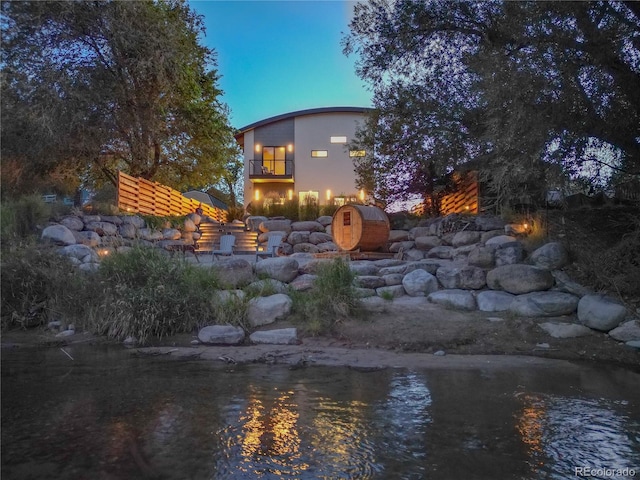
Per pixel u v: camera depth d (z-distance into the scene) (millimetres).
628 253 6504
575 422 3314
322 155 24406
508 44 7035
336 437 3061
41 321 6805
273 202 15578
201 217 15734
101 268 7129
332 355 5285
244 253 12648
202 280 7043
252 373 4613
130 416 3416
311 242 13016
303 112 24203
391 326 6082
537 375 4520
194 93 15781
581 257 7051
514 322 6059
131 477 2518
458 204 12406
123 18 12352
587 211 8383
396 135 11398
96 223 10320
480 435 3094
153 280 6773
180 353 5430
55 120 11484
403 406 3645
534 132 5688
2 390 4039
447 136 9844
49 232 8867
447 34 9352
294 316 6535
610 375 4520
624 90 5961
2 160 11164
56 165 12656
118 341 6031
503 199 9156
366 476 2553
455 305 6785
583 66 5648
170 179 18750
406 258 10445
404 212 13406
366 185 13516
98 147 13078
